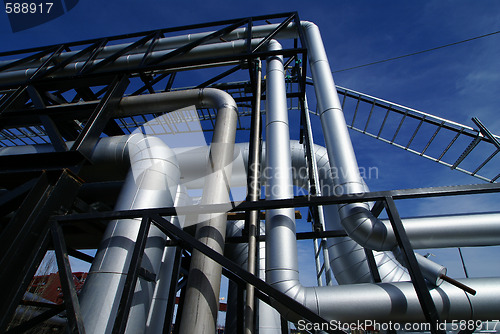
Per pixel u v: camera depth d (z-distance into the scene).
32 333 10.38
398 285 2.85
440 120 5.98
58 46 6.19
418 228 3.11
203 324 2.30
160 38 5.98
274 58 4.90
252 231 3.27
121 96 4.41
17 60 6.08
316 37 5.34
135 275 2.09
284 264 2.98
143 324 2.75
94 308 2.53
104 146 3.98
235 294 5.33
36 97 4.39
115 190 5.27
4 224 4.16
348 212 3.21
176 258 3.93
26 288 2.17
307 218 5.64
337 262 4.55
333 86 4.48
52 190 2.62
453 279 2.68
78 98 5.59
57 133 3.63
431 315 1.70
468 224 3.09
